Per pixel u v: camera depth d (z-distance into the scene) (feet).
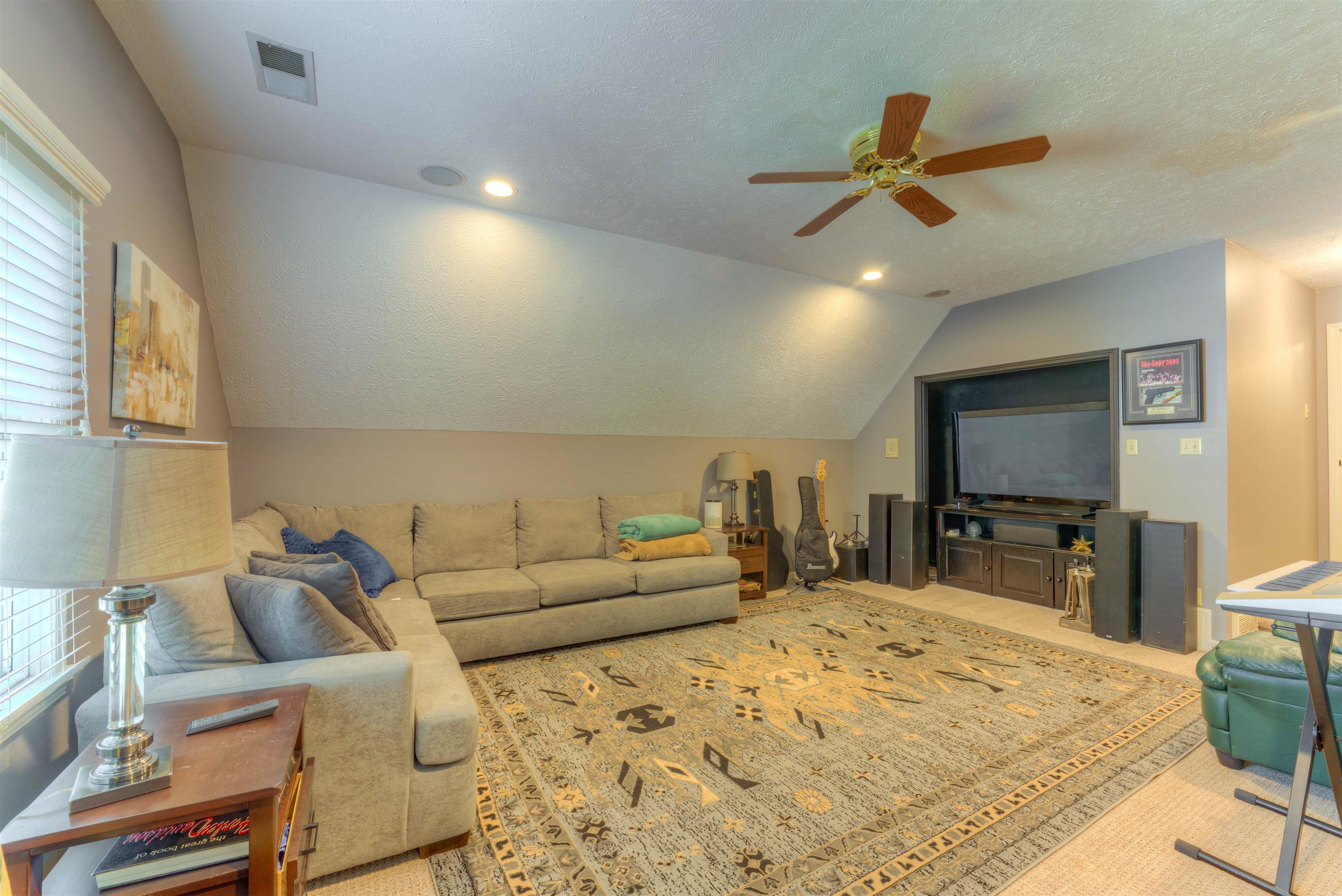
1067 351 13.69
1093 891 4.98
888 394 18.17
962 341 16.11
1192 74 6.38
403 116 7.16
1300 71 6.31
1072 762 7.06
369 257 9.68
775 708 8.55
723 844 5.58
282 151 7.92
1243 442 11.68
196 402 8.39
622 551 13.42
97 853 3.86
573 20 5.56
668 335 13.34
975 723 8.08
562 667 10.21
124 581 3.08
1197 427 11.59
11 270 3.90
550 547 12.91
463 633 10.02
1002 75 6.42
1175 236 11.12
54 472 3.04
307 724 4.80
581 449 14.56
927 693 9.12
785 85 6.59
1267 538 12.47
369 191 8.96
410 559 11.53
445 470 12.92
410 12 5.43
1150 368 12.19
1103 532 11.89
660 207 9.80
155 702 4.36
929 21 5.60
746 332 14.20
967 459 16.80
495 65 6.22
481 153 8.06
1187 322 11.73
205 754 3.59
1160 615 11.23
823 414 17.80
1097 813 6.04
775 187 9.10
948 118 7.25
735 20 5.58
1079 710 8.50
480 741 7.59
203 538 3.45
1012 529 15.02
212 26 5.57
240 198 8.39
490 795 6.40
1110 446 13.20
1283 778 6.68
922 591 16.11
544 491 14.07
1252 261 12.09
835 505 18.84
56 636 4.43
